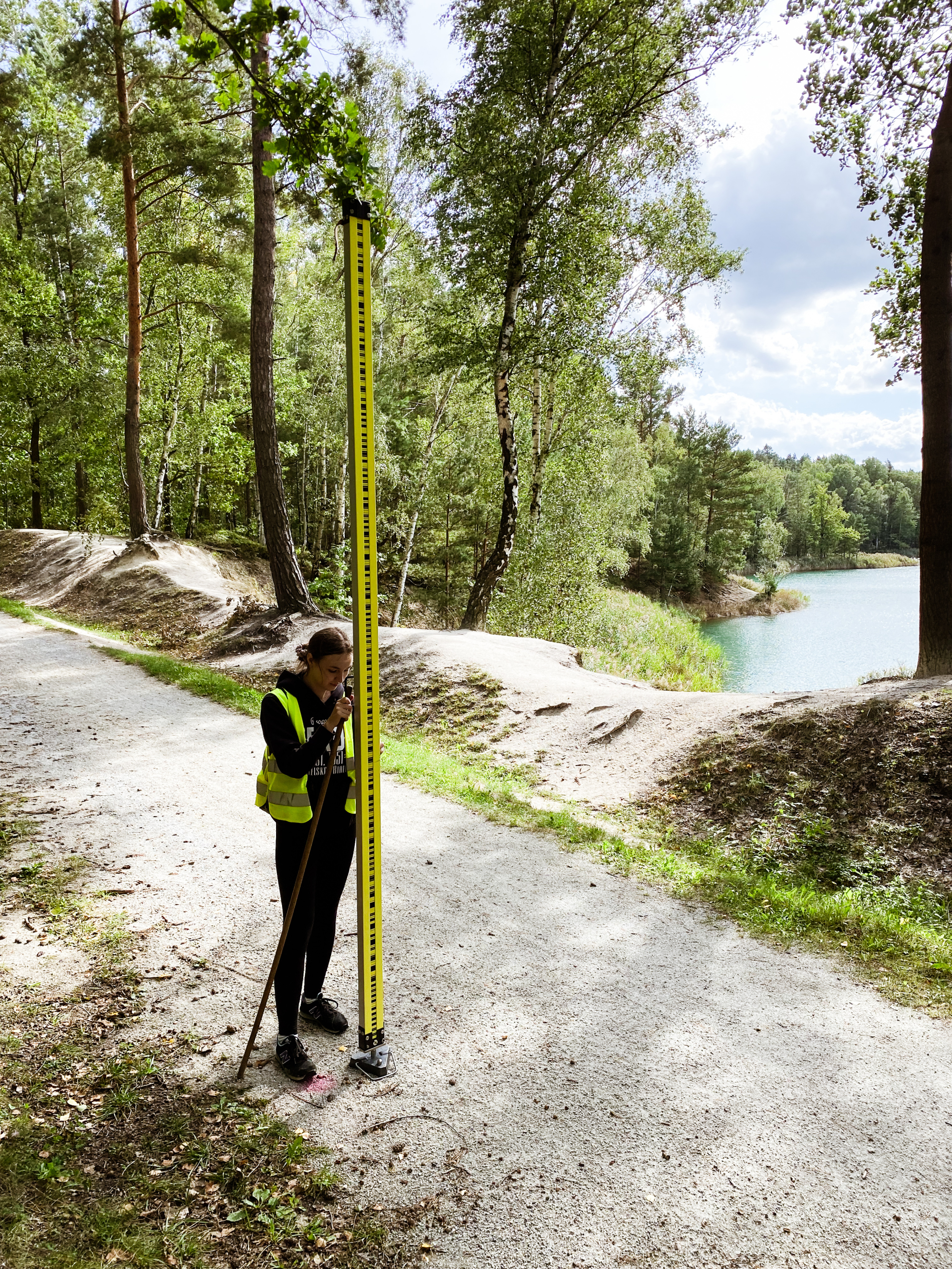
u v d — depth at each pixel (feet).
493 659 37.96
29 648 42.91
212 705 32.42
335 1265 7.43
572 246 45.11
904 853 19.65
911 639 99.35
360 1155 8.87
